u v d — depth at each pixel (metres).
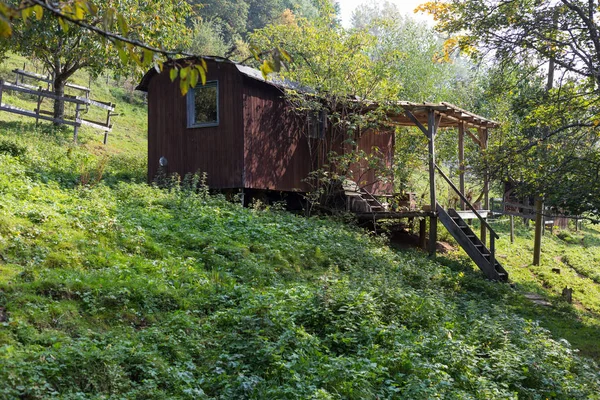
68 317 8.88
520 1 19.81
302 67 21.94
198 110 19.77
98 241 11.99
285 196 21.92
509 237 28.75
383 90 21.11
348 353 9.91
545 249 28.41
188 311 10.23
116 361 7.83
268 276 12.91
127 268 11.12
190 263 12.44
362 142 22.48
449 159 29.80
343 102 20.45
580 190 17.56
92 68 27.11
